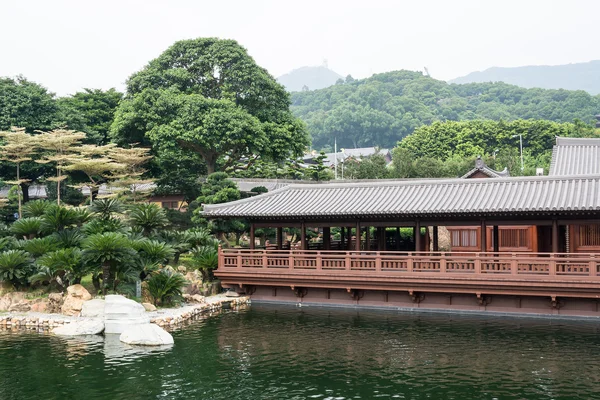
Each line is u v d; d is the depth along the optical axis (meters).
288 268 38.03
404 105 198.25
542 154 103.88
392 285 35.25
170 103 59.12
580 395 21.17
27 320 32.41
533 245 44.16
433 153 111.25
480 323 31.86
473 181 38.25
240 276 39.25
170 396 21.61
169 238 42.84
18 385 22.70
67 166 54.41
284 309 36.81
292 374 23.92
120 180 58.41
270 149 61.50
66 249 34.78
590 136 105.44
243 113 59.12
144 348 27.75
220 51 63.41
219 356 26.41
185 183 59.62
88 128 65.00
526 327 30.77
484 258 33.06
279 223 40.56
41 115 60.81
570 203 32.50
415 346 27.80
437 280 33.91
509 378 23.08
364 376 23.61
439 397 21.25
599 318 31.47
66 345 28.20
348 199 39.44
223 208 41.09
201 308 35.91
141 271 36.41
